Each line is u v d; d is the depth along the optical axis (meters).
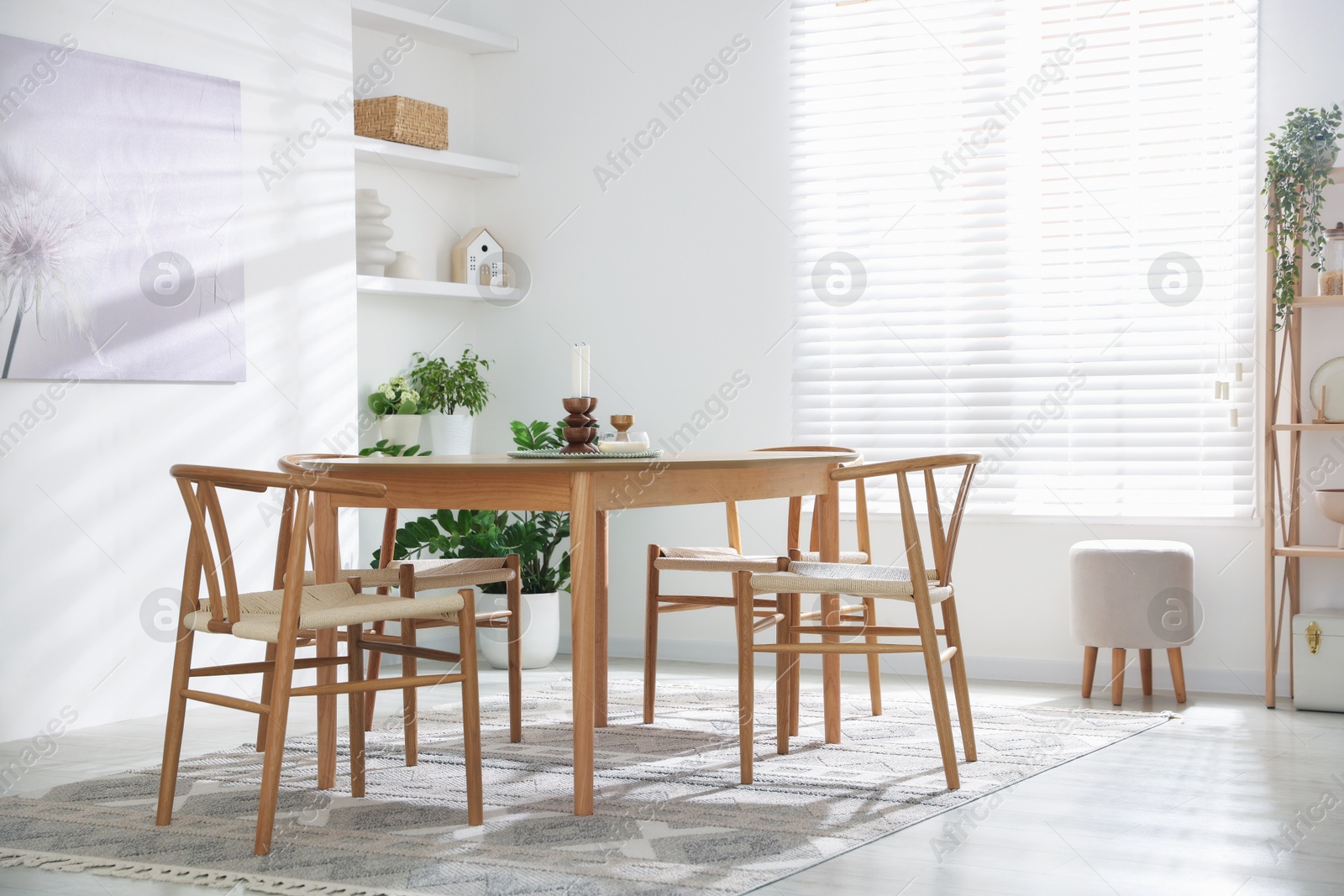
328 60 4.29
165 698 3.80
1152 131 4.28
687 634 4.93
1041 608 4.40
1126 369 4.31
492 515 4.70
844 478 2.89
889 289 4.63
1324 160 3.79
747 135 4.83
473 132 5.36
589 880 2.23
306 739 3.42
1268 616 3.88
